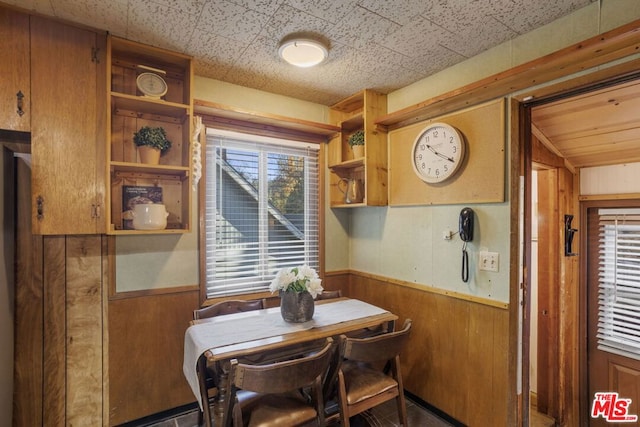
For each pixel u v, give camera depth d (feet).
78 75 5.47
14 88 5.08
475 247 6.45
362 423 6.73
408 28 5.57
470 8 5.00
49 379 5.98
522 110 5.91
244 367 4.33
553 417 7.93
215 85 7.70
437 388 7.14
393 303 8.29
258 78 7.63
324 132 9.16
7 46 5.04
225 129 7.84
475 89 5.86
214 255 7.75
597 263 8.13
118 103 6.10
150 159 6.20
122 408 6.58
